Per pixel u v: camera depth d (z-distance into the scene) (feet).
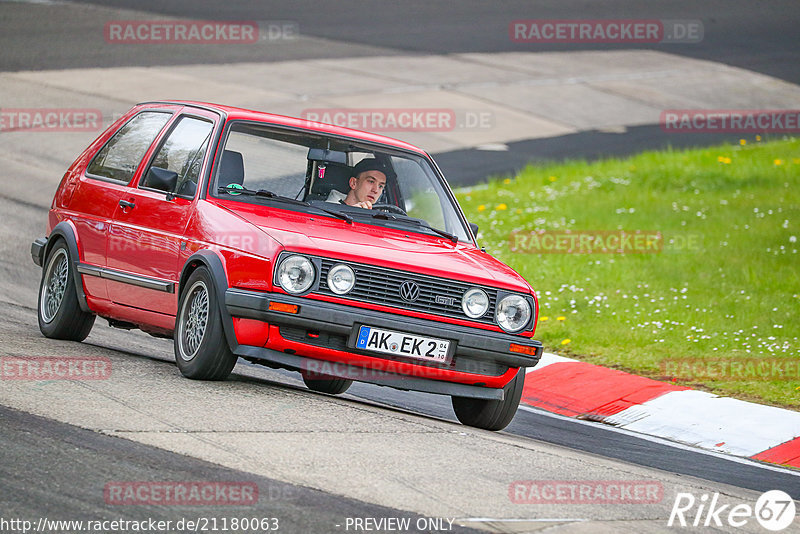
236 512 56.59
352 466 67.21
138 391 80.07
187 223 89.35
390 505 60.64
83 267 100.63
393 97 304.91
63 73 291.17
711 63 397.39
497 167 254.06
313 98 292.81
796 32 458.09
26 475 59.41
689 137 297.33
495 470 71.77
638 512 66.39
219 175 90.99
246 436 70.79
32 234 171.83
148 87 284.41
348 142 98.12
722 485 81.51
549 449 82.99
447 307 85.97
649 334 137.28
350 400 94.27
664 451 95.30
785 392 116.78
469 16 442.91
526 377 120.47
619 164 255.29
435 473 68.49
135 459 63.67
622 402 111.96
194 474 62.08
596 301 152.15
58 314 103.19
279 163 94.32
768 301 153.38
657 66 386.73
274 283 82.02
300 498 59.88
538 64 372.38
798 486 86.99
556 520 61.82
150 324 95.55
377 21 417.69
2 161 216.54
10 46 314.55
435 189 101.14
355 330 82.58
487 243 187.73
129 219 96.07
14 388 77.71
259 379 96.17
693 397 112.88
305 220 89.04
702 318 144.15
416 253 87.97
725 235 191.72
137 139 102.89
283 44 360.89
